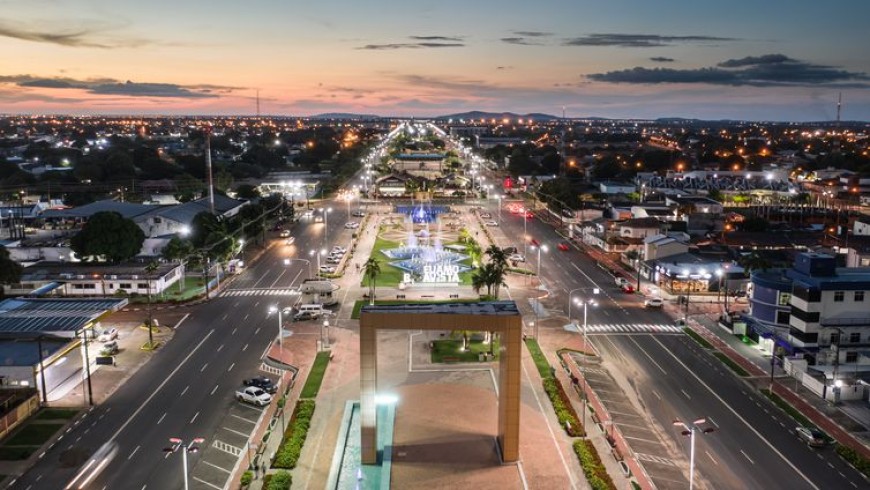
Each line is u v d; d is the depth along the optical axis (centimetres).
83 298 15238
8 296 15625
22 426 9262
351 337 13075
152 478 8000
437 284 16975
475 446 8775
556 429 9288
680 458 8469
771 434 9119
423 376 11200
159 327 13588
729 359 11906
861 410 9875
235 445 8819
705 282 16275
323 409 9900
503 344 8231
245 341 12794
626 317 14388
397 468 8212
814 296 11806
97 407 9900
